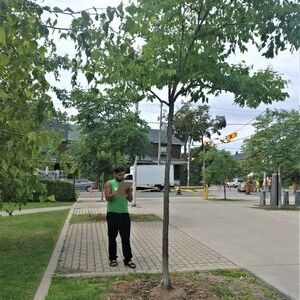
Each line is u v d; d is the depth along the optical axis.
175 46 7.16
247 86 7.00
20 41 4.12
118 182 9.30
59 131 4.17
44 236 13.19
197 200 35.06
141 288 7.35
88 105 17.00
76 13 4.32
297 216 20.31
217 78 7.13
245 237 13.45
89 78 4.77
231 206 27.05
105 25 4.38
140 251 10.93
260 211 23.12
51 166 4.86
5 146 3.77
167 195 7.33
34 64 4.34
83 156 17.23
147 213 21.50
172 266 9.18
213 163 37.81
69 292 7.14
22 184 4.16
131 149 17.38
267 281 8.04
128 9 6.57
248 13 6.85
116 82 7.27
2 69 3.99
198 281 7.76
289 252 10.91
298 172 27.41
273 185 27.03
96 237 13.25
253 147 27.17
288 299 7.03
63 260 9.80
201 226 16.25
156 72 7.05
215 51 7.16
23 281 7.80
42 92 4.32
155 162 66.00
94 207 25.62
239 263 9.53
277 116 26.16
